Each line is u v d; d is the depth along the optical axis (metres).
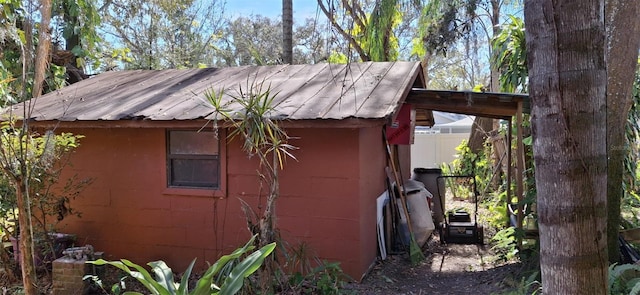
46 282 5.94
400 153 9.48
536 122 2.17
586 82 2.04
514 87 7.61
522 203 6.34
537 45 2.13
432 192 9.70
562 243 2.11
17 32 8.03
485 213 10.89
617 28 4.95
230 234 6.32
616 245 5.21
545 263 2.19
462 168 14.13
